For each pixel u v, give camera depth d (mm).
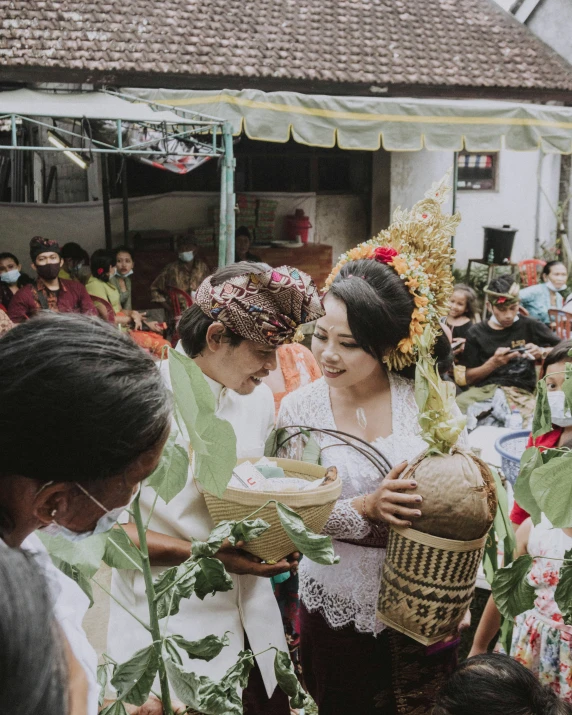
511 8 15547
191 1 12367
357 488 2225
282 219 12883
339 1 13648
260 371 1954
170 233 11875
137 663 1358
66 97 7805
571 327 7961
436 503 1914
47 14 11180
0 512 945
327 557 1433
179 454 1416
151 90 8172
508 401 5332
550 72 13562
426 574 1926
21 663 656
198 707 1376
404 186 13336
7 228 10852
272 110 7625
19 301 7211
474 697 1701
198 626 1984
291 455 2312
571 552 1828
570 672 2355
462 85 12633
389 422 2289
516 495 1855
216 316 1878
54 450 896
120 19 11539
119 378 921
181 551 1913
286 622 3078
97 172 11438
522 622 2469
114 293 8516
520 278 13023
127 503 1039
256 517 1781
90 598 1414
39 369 885
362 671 2307
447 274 2334
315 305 1900
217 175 12133
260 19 12555
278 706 2154
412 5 14234
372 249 2264
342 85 11992
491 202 14695
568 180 15250
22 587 687
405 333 2164
